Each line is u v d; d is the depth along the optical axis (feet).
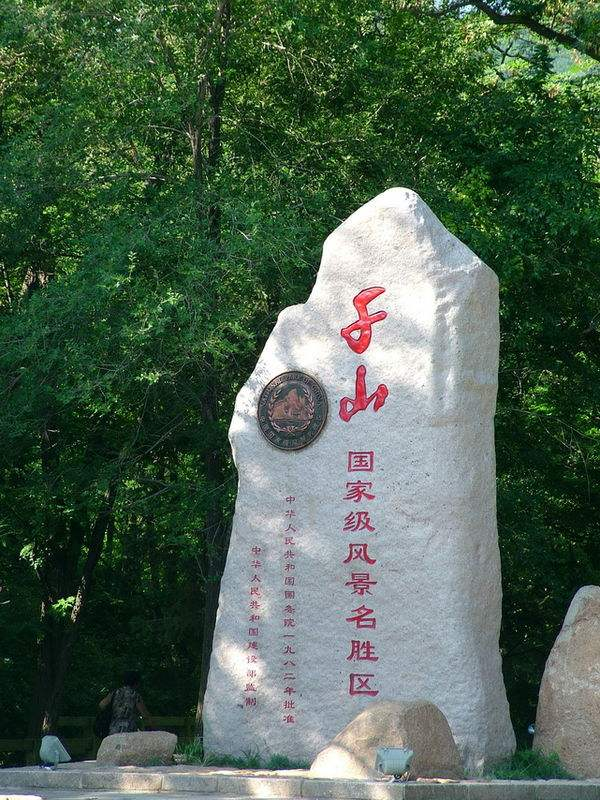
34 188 43.32
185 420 47.52
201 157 45.96
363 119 46.78
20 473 49.55
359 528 30.60
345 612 30.37
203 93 44.83
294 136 47.24
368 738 25.67
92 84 44.16
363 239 32.09
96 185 46.24
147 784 26.71
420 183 46.50
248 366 46.68
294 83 48.16
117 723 37.78
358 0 45.27
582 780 27.66
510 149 48.80
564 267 48.37
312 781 24.40
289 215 41.27
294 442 31.76
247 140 47.60
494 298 31.53
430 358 30.66
